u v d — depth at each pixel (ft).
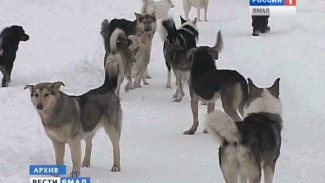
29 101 49.98
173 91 56.49
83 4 100.58
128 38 55.21
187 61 50.55
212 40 76.89
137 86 57.52
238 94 40.01
